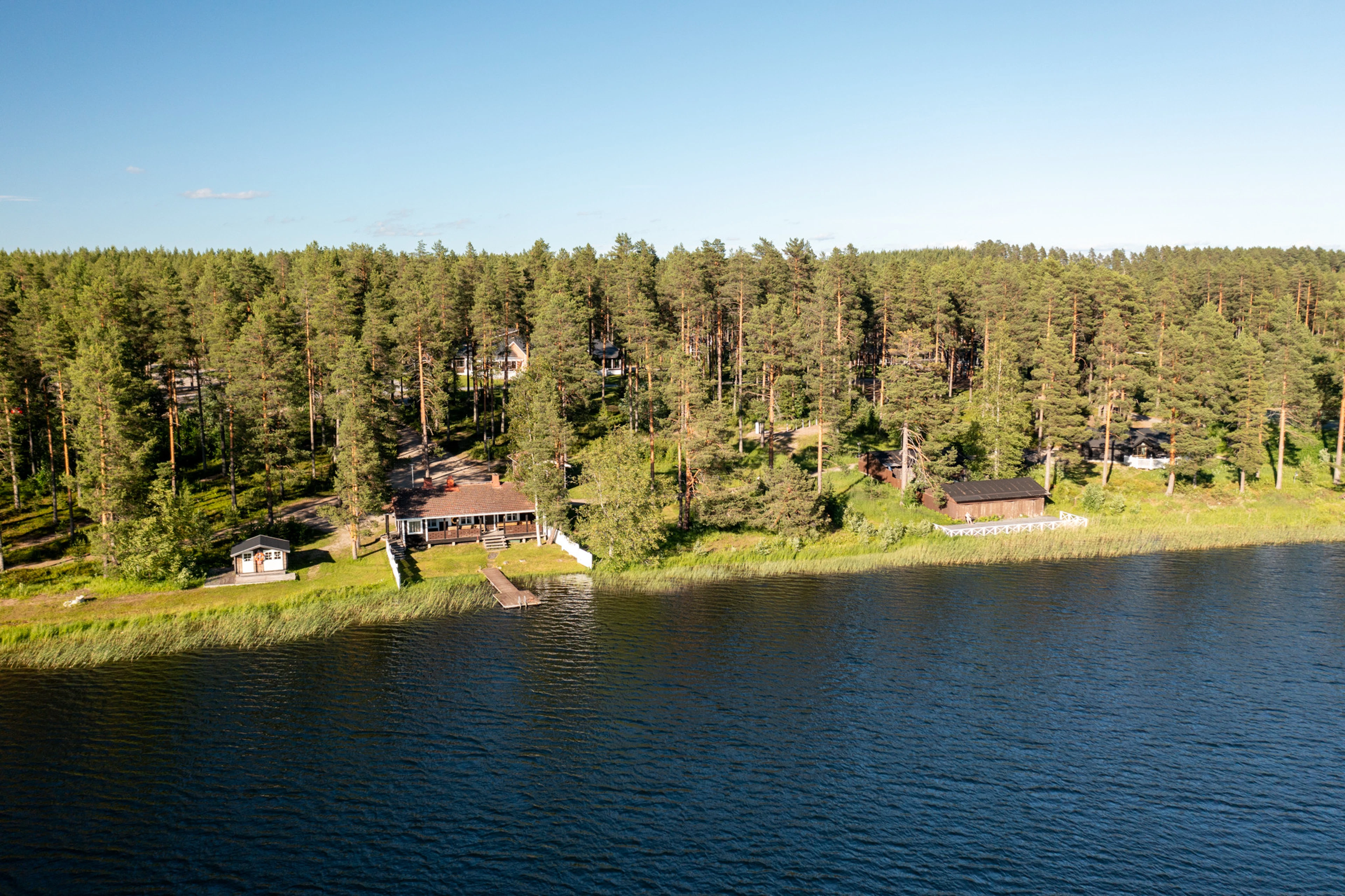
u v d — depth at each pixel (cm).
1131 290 11112
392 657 4812
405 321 8794
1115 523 7875
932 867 3023
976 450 9456
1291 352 8719
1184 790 3538
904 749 3862
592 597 5922
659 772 3641
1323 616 5544
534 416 7331
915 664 4791
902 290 11288
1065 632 5291
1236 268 13850
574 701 4284
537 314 9644
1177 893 2892
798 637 5184
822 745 3891
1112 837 3209
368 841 3134
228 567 6241
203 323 9162
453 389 11431
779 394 9806
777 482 7262
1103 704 4309
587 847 3120
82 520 6938
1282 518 8094
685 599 5897
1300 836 3212
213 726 3975
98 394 5919
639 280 10362
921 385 7969
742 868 3008
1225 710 4241
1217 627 5356
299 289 10112
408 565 6506
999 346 9981
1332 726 4078
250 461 7388
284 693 4331
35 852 3033
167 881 2895
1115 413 9581
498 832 3203
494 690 4400
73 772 3556
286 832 3181
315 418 9088
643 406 9594
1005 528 7662
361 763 3675
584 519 7212
